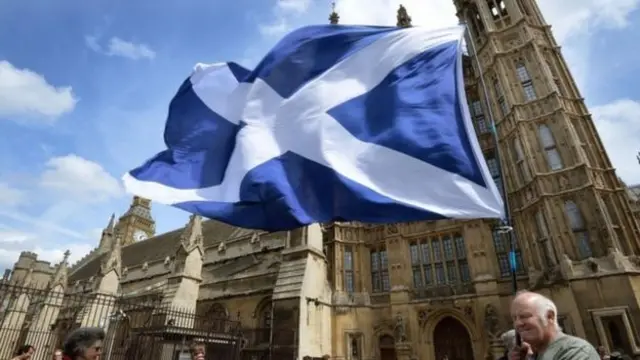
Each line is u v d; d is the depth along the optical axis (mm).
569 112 23531
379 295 25875
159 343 17328
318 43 8594
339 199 6633
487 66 28391
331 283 26453
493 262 23453
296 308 21656
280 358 20547
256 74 8609
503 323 21547
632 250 19109
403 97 7414
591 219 19953
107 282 32062
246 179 7312
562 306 19156
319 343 22562
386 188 6547
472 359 21969
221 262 30844
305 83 8172
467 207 6039
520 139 24047
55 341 28391
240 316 25766
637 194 40094
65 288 38844
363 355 23922
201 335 17828
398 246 26453
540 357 2875
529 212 22844
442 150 6621
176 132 8883
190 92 9336
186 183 8016
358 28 8641
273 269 26281
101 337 3375
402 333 23250
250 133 7855
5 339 29906
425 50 7891
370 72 7992
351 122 7445
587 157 21938
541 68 25000
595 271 18422
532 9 28969
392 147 6895
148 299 30766
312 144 7332
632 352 16281
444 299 23531
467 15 32031
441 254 25609
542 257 21484
